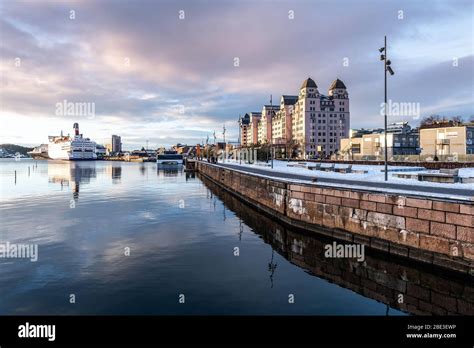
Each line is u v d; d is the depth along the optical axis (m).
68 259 16.12
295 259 16.56
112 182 64.44
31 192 45.88
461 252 13.18
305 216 22.45
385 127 23.94
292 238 20.98
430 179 23.75
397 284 13.33
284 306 11.14
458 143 75.38
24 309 10.84
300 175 33.97
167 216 28.36
